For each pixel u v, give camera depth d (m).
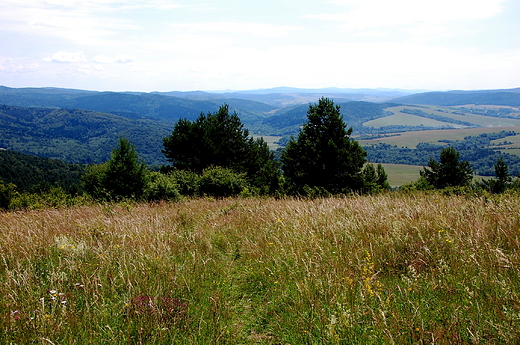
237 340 3.16
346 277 3.78
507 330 2.78
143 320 3.20
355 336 2.95
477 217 5.56
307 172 21.06
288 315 3.48
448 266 3.90
